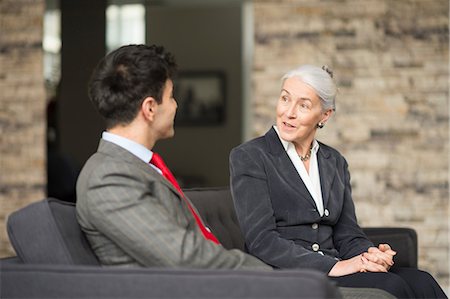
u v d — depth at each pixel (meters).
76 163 7.53
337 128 7.17
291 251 3.54
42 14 7.52
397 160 7.10
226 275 2.44
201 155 7.45
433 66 7.04
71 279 2.54
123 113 2.84
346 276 3.47
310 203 3.74
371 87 7.11
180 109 7.46
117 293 2.50
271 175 3.73
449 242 7.06
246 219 3.65
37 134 7.54
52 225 2.75
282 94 3.76
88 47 7.52
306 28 7.16
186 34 7.43
